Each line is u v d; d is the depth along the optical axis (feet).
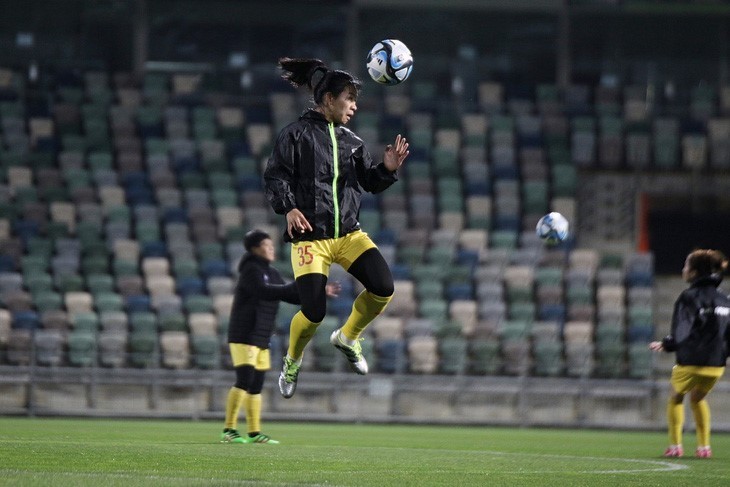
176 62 352.08
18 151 316.60
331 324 264.31
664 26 359.46
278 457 111.34
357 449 135.85
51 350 250.78
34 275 278.26
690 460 129.08
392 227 303.89
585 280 291.58
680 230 342.44
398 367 255.70
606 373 269.03
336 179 88.53
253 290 137.49
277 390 247.50
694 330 131.75
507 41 360.28
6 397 237.25
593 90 356.38
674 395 135.13
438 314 277.64
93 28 347.36
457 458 121.80
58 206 298.35
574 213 318.24
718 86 358.43
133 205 303.48
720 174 336.49
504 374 265.95
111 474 86.48
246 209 306.35
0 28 341.41
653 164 335.47
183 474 88.94
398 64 94.32
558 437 200.44
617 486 87.56
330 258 89.30
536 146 333.62
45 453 107.96
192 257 290.76
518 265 295.69
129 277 278.46
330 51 359.05
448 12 359.46
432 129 335.88
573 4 359.66
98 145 321.52
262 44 355.56
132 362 253.03
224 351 256.52
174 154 320.91
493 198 317.22
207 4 353.92
